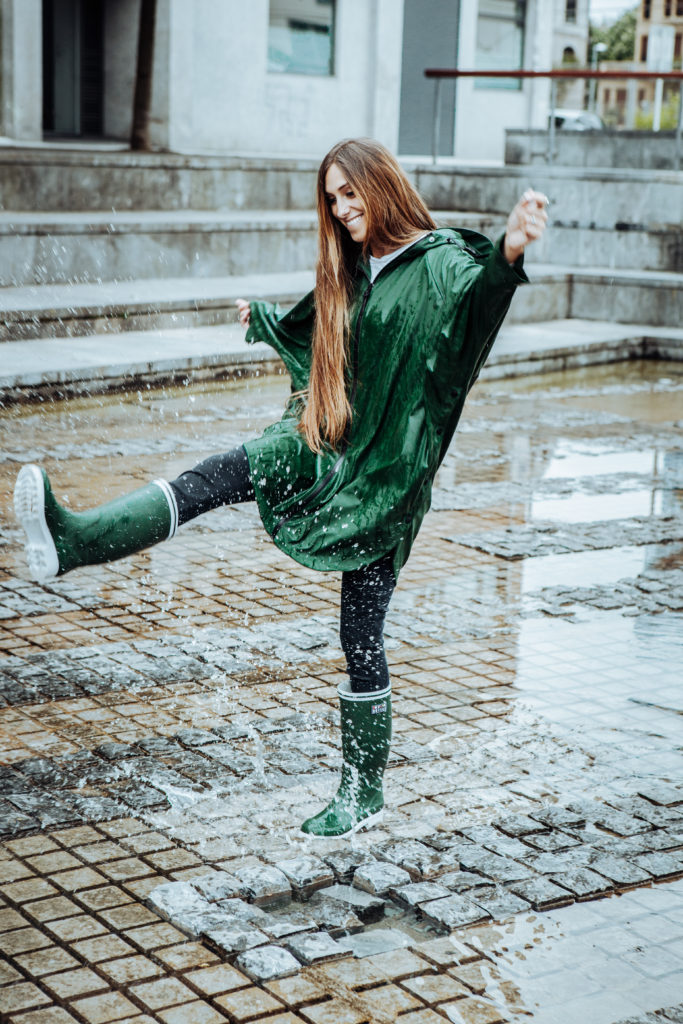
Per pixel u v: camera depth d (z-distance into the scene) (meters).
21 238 11.32
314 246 14.05
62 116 19.53
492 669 4.62
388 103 21.16
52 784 3.57
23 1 16.70
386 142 21.27
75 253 11.77
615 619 5.23
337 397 3.13
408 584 5.60
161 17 17.72
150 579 5.50
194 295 11.41
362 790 3.39
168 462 7.34
